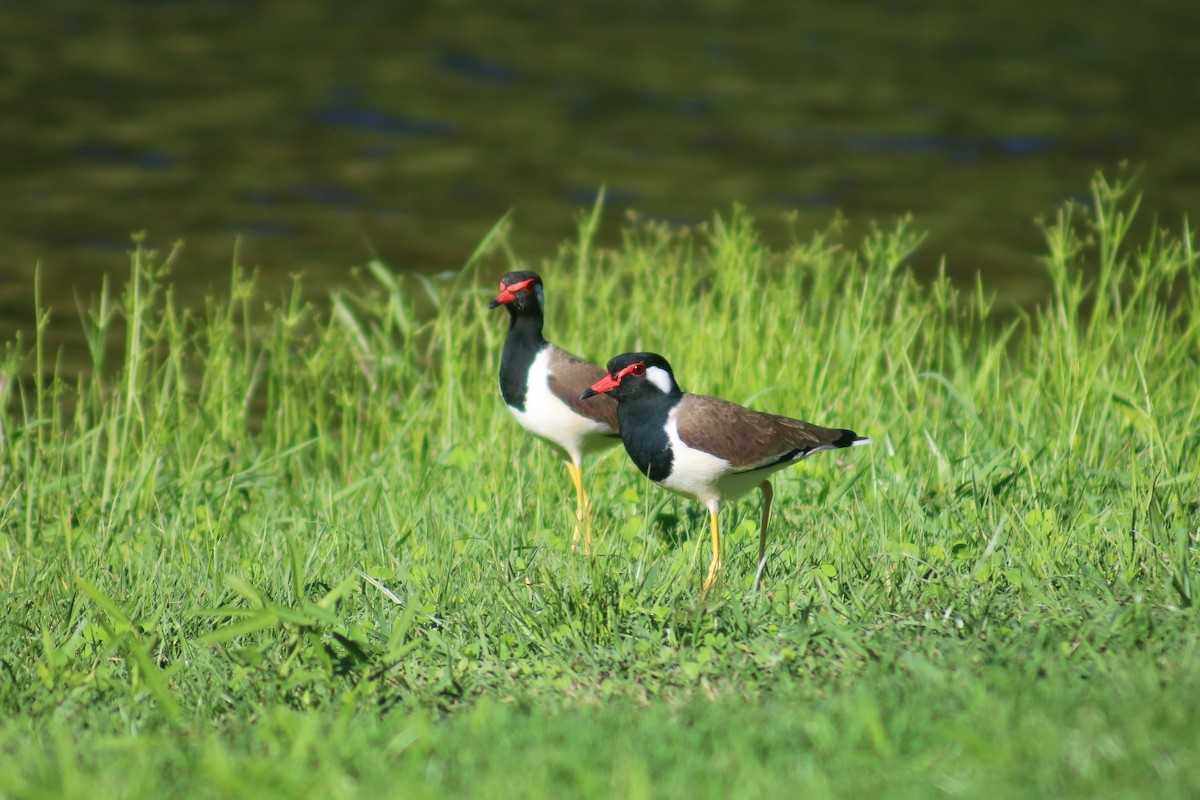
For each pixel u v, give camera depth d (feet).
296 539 36.06
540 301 42.29
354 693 27.04
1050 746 21.97
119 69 114.73
